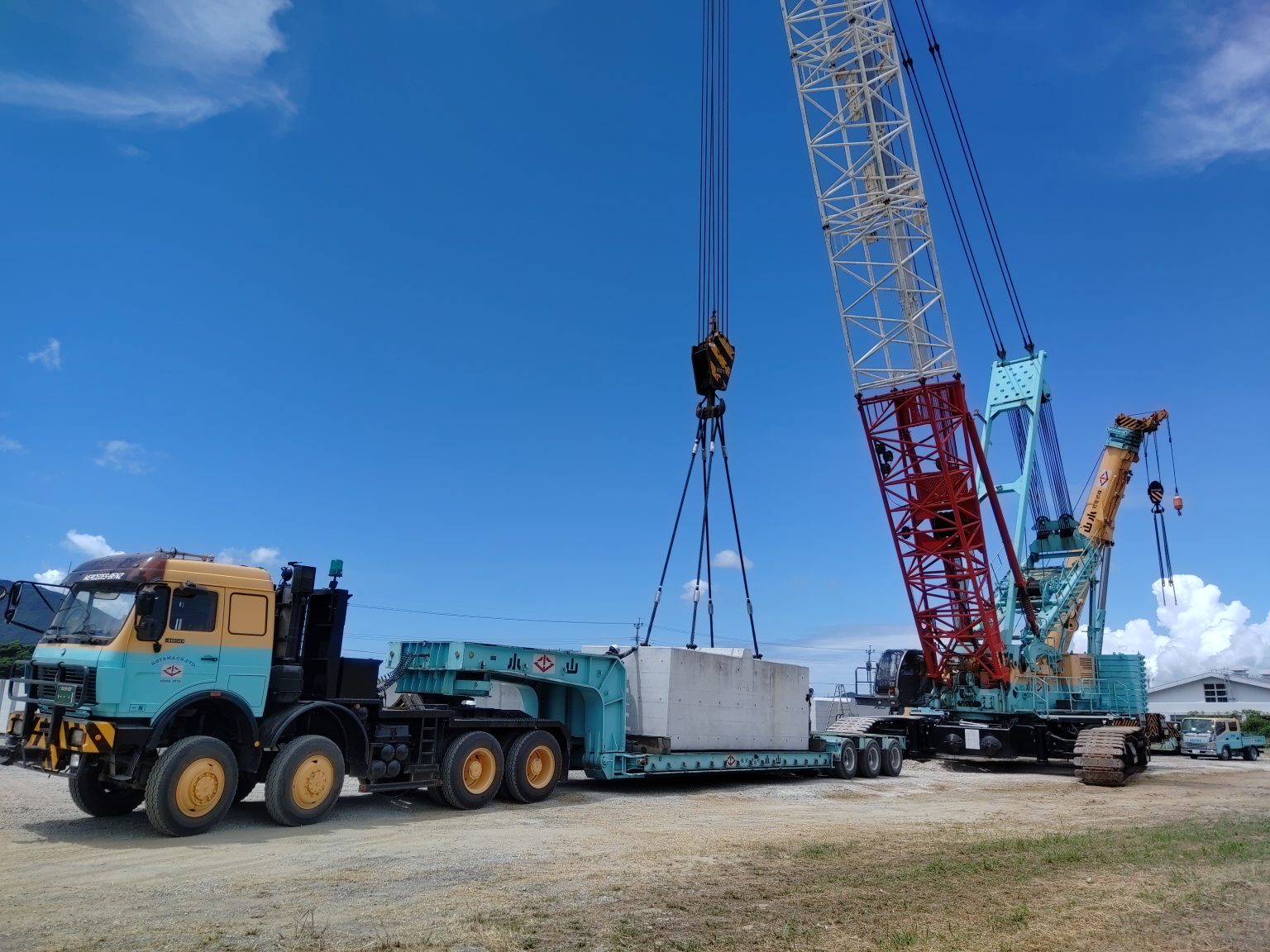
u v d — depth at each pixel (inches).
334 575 513.0
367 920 271.7
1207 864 370.9
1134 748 1029.2
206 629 442.6
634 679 700.7
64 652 428.8
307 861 366.9
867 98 1069.8
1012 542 1148.5
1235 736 1504.7
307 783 460.1
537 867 362.9
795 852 406.9
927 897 306.3
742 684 764.0
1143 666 1269.7
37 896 301.6
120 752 420.5
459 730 560.4
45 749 430.6
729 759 732.0
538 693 687.7
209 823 426.3
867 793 751.1
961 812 626.2
